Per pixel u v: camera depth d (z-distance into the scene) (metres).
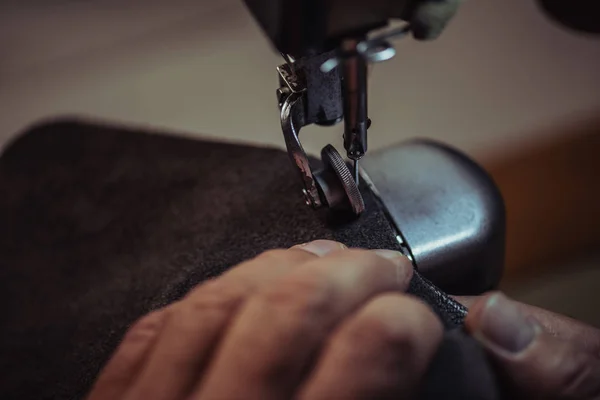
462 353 0.31
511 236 1.01
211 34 1.19
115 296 0.53
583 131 1.04
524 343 0.32
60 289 0.58
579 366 0.32
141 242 0.57
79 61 1.17
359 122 0.39
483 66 1.10
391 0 0.32
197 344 0.32
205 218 0.54
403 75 1.11
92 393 0.35
